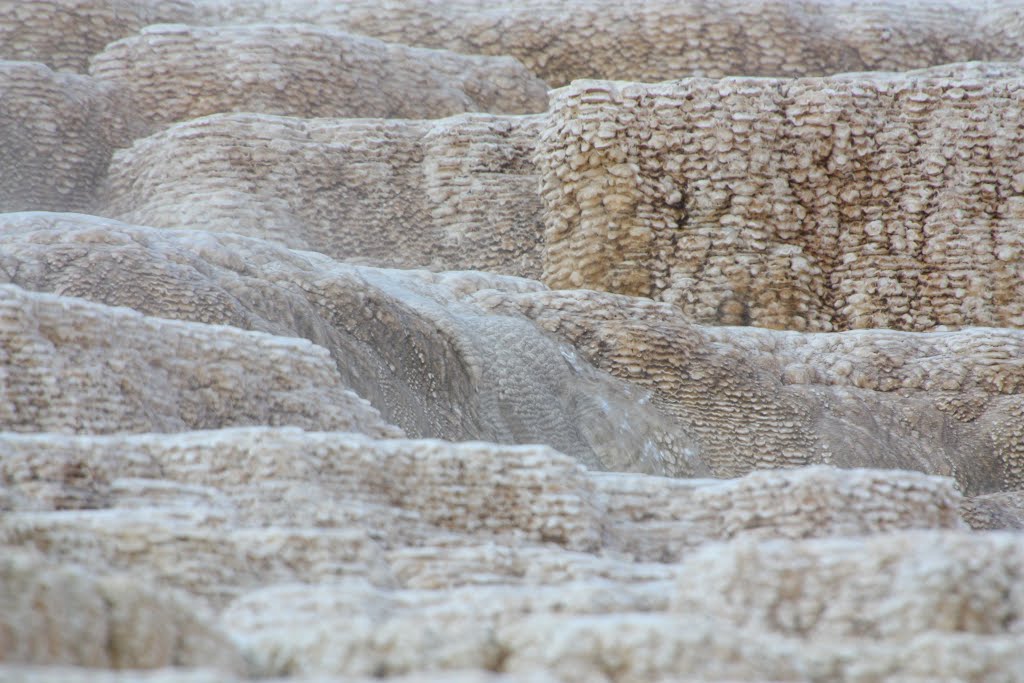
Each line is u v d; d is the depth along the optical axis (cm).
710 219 6900
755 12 9038
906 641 1817
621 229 6831
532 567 2467
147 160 7000
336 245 6950
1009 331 6016
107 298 4062
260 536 2272
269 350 3512
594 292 5578
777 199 6962
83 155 7181
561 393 5159
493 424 4825
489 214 7162
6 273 4050
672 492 2956
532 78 8750
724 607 1948
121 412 3095
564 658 1577
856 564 1928
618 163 6862
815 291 6950
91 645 1495
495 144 7288
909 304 6950
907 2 9456
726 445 5259
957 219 6981
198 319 4084
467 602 1958
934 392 5825
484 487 2769
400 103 8075
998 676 1631
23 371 2998
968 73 7150
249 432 2702
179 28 7594
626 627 1605
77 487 2523
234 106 7550
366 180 7088
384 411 4359
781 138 7025
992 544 1941
